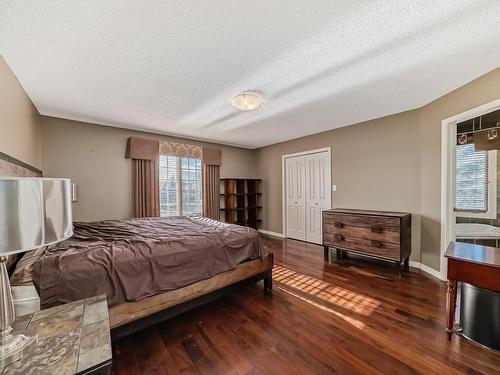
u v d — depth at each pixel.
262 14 1.36
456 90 2.43
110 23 1.42
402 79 2.21
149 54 1.76
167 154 4.36
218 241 2.16
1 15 1.33
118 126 3.76
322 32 1.52
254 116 3.30
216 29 1.49
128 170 3.91
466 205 3.48
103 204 3.66
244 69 2.00
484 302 1.56
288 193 5.07
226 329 1.81
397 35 1.56
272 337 1.70
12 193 0.74
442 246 2.68
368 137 3.59
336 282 2.68
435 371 1.36
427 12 1.35
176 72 2.04
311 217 4.61
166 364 1.45
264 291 2.48
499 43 1.64
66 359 0.77
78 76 2.09
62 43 1.61
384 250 2.90
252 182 5.71
